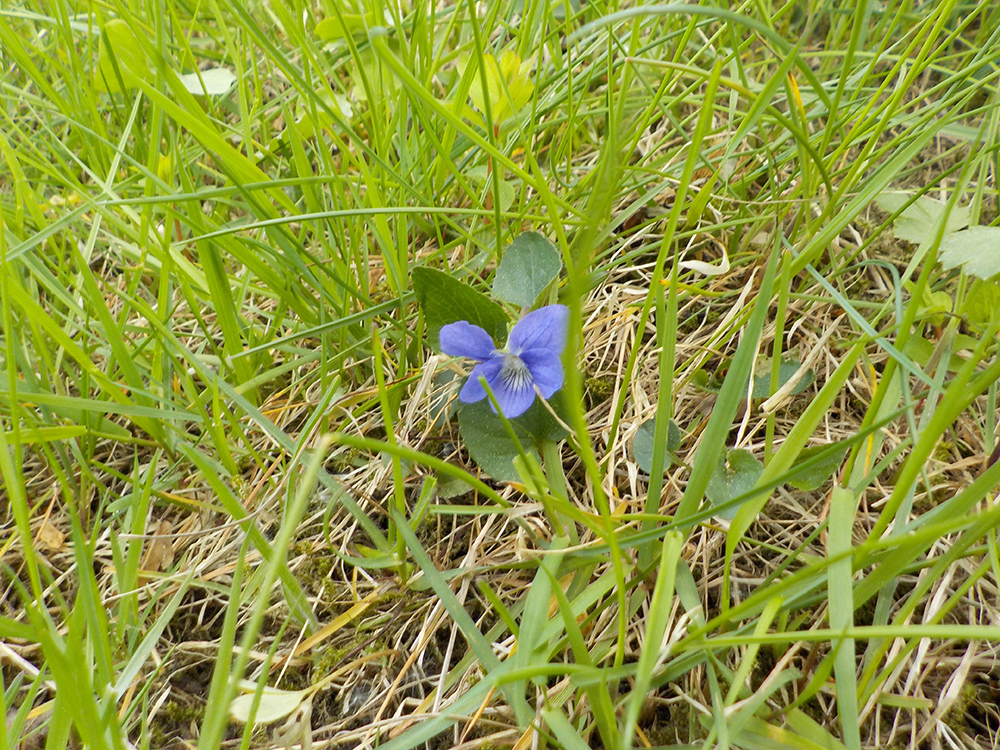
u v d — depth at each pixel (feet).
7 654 0.31
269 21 0.62
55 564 0.41
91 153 0.50
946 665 0.33
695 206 0.40
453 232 0.52
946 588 0.33
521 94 0.47
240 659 0.19
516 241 0.41
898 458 0.39
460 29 0.61
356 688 0.36
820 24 0.62
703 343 0.45
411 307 0.47
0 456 0.28
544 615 0.30
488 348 0.37
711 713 0.29
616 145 0.19
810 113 0.48
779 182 0.50
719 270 0.42
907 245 0.47
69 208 0.53
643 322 0.34
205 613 0.39
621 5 0.60
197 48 0.63
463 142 0.50
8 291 0.34
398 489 0.34
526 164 0.51
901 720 0.32
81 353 0.37
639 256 0.51
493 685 0.26
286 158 0.53
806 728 0.28
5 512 0.44
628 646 0.33
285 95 0.57
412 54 0.47
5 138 0.43
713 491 0.34
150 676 0.33
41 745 0.34
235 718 0.32
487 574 0.37
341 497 0.38
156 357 0.42
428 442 0.43
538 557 0.35
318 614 0.38
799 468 0.28
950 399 0.25
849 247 0.47
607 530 0.25
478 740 0.31
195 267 0.46
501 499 0.31
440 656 0.36
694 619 0.29
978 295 0.37
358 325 0.46
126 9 0.46
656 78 0.52
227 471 0.41
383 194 0.45
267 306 0.52
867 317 0.45
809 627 0.33
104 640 0.30
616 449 0.41
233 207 0.57
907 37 0.52
